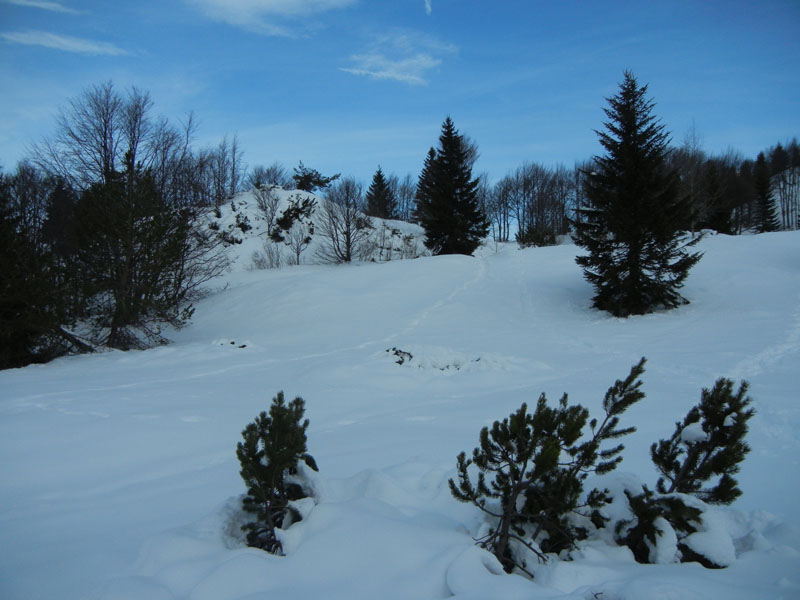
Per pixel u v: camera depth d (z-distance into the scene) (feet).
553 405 26.43
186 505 15.10
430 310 71.05
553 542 10.82
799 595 7.74
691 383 30.48
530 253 112.68
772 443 18.67
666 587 7.59
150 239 54.24
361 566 9.16
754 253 85.61
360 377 35.96
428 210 141.79
